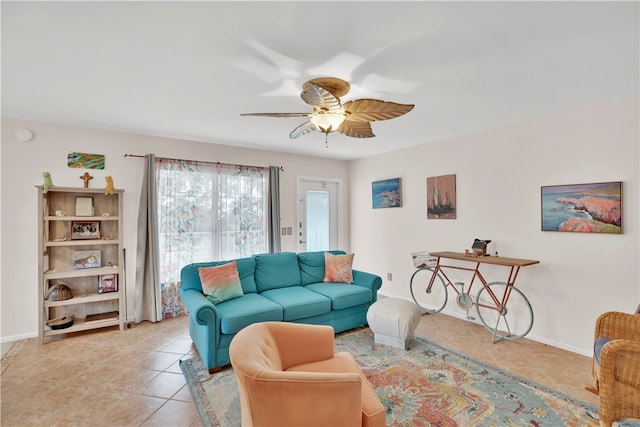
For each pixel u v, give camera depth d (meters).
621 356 1.62
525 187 3.28
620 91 2.51
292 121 3.30
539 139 3.17
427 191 4.32
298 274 3.85
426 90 2.48
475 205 3.74
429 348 3.02
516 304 3.37
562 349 3.00
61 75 2.21
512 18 1.57
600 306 2.77
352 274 3.96
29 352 2.89
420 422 1.95
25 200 3.22
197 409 2.08
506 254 3.44
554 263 3.07
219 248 4.28
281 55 1.93
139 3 1.45
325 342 1.98
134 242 3.77
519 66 2.09
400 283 4.75
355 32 1.69
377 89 2.45
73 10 1.49
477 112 3.03
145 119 3.23
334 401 1.31
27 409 2.06
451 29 1.67
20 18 1.55
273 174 4.77
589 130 2.83
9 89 2.45
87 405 2.11
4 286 3.13
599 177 2.77
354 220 5.63
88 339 3.21
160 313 3.78
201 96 2.59
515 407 2.09
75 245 3.42
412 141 4.23
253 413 1.27
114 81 2.30
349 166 5.74
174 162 3.99
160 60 2.00
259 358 1.47
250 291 3.43
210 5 1.46
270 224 4.77
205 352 2.58
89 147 3.53
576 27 1.65
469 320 3.82
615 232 2.68
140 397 2.21
